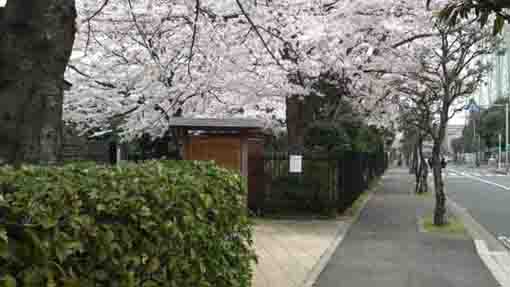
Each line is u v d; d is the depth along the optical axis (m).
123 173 4.18
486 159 95.69
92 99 14.80
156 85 14.06
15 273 2.78
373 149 36.12
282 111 19.30
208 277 5.23
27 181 3.27
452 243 12.19
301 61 14.67
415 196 26.92
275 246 11.61
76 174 3.86
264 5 12.85
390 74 17.34
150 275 4.08
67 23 5.30
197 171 5.67
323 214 16.91
